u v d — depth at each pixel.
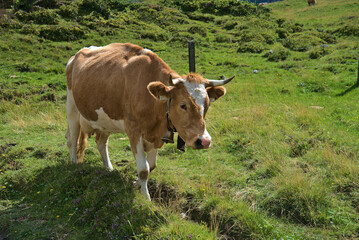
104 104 5.06
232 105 9.99
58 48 17.25
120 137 7.79
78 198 4.65
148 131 4.75
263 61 17.67
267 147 6.42
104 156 5.94
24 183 5.38
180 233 3.87
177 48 20.05
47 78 13.03
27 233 4.19
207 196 4.97
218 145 6.97
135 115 4.70
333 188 5.05
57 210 4.64
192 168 6.07
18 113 9.28
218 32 25.89
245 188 5.26
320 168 5.59
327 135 6.78
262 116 8.25
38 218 4.50
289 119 8.02
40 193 5.07
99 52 5.55
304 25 27.77
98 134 5.88
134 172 5.85
